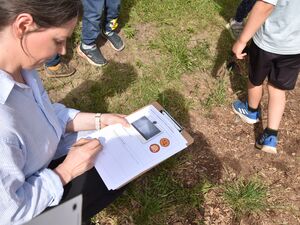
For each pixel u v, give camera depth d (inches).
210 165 44.6
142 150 30.4
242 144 47.3
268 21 38.4
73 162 26.5
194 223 39.6
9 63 21.4
